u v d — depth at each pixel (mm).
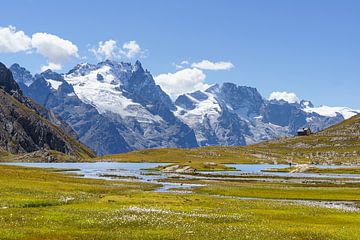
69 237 41594
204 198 85875
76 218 52156
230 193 103750
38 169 194750
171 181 146375
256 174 194750
